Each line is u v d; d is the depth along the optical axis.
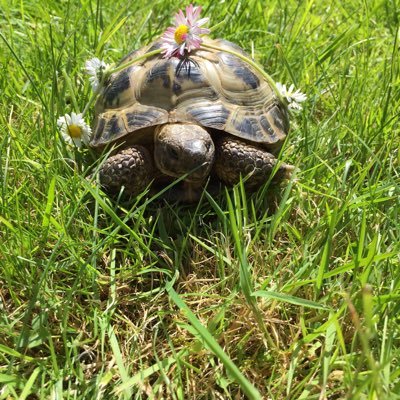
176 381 0.17
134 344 0.18
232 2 0.36
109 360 0.18
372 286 0.19
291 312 0.19
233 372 0.15
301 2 0.37
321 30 0.38
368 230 0.21
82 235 0.22
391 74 0.29
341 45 0.34
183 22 0.24
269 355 0.18
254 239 0.21
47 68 0.30
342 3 0.41
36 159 0.25
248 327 0.18
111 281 0.20
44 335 0.18
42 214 0.21
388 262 0.19
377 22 0.40
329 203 0.23
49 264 0.19
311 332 0.18
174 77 0.23
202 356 0.18
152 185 0.24
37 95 0.28
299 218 0.23
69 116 0.24
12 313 0.19
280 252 0.22
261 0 0.39
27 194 0.22
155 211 0.23
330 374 0.17
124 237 0.21
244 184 0.23
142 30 0.35
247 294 0.18
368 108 0.29
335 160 0.26
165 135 0.22
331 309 0.18
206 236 0.22
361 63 0.33
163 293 0.20
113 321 0.19
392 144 0.26
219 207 0.22
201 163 0.21
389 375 0.16
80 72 0.31
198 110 0.22
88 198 0.23
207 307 0.20
